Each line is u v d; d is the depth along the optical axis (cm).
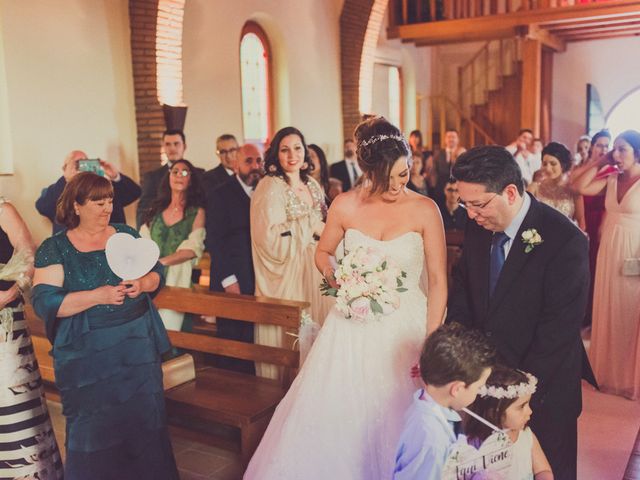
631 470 218
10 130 593
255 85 921
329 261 283
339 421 251
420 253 264
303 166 416
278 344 400
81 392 276
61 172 638
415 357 254
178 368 363
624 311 441
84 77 655
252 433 323
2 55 585
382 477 245
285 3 927
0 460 299
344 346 260
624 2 1067
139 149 704
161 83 715
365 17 1054
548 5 1133
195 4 784
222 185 432
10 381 294
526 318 232
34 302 275
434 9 1236
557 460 231
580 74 1476
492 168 218
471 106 1461
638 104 1552
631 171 439
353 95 1062
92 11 659
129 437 286
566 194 498
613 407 429
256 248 410
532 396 230
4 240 305
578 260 225
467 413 198
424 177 820
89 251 283
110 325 280
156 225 441
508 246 235
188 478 345
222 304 371
